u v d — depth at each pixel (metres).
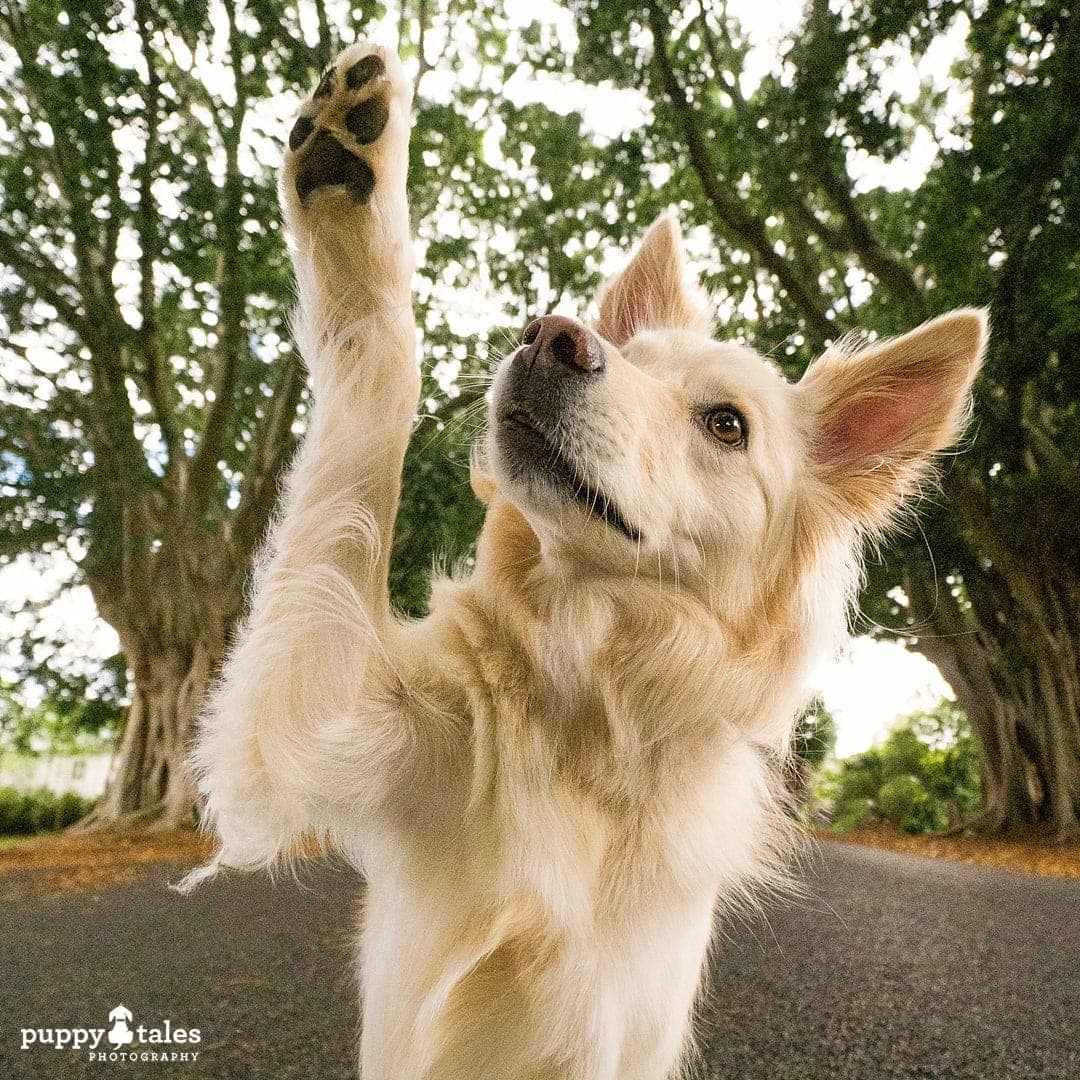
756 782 0.49
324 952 1.02
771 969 0.95
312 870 1.87
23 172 2.61
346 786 0.39
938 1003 0.81
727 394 0.50
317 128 0.40
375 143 0.40
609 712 0.43
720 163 2.90
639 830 0.43
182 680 3.01
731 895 0.51
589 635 0.43
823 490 0.55
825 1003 0.80
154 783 2.92
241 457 3.35
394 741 0.40
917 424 0.55
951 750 5.44
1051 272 2.38
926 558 2.95
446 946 0.41
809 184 2.68
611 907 0.42
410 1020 0.41
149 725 3.02
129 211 2.40
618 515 0.44
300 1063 0.64
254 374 2.97
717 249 3.25
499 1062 0.39
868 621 0.66
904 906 1.42
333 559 0.39
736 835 0.45
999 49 2.40
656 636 0.45
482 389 0.54
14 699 4.70
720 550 0.48
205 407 3.24
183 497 2.89
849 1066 0.64
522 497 0.44
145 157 2.41
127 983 0.86
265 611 0.39
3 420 2.71
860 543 0.57
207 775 0.40
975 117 2.59
